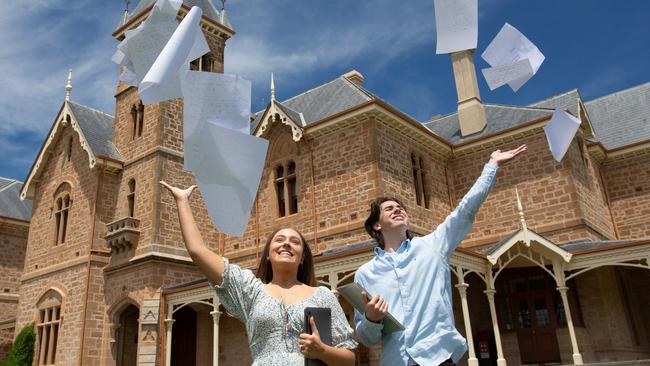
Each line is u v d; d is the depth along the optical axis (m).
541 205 20.58
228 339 20.83
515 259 17.91
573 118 3.23
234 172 2.89
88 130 24.78
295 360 3.04
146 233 21.45
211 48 26.31
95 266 22.28
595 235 20.28
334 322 3.25
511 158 3.69
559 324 17.91
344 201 19.55
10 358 23.19
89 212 23.33
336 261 15.91
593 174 22.48
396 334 3.43
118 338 21.80
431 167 22.27
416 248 3.68
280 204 21.92
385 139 19.92
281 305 3.23
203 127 2.89
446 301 3.48
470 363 14.89
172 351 22.22
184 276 21.58
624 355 17.58
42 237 25.59
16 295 29.92
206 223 23.34
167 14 3.01
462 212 3.62
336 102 22.16
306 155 21.20
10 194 32.31
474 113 24.08
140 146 23.53
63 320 22.41
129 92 25.27
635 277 21.11
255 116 26.33
